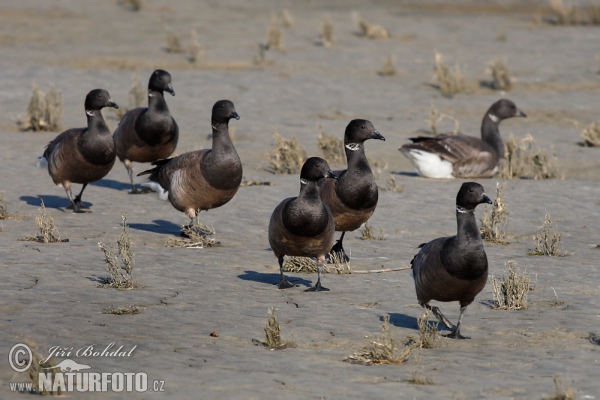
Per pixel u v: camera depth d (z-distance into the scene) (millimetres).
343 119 28969
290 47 41250
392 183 21094
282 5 55312
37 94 27219
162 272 13477
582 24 48969
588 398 8125
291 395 8086
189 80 33688
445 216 18141
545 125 29266
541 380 8719
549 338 10500
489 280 13500
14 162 22500
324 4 56469
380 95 32688
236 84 33281
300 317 11188
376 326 10859
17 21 45125
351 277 13719
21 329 10141
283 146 22734
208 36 43188
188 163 15289
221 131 15055
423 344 10078
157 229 16703
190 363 9062
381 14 52062
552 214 18422
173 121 19781
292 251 12547
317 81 34344
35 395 7879
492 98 32969
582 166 23875
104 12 49625
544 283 13305
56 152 17453
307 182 12062
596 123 27250
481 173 22391
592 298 12414
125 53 38562
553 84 35125
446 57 39812
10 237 15398
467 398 8117
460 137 22656
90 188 20344
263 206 18625
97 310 11180
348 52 40500
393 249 15609
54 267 13422
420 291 10555
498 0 57844
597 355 9711
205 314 11180
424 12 53406
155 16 49000
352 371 8961
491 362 9422
